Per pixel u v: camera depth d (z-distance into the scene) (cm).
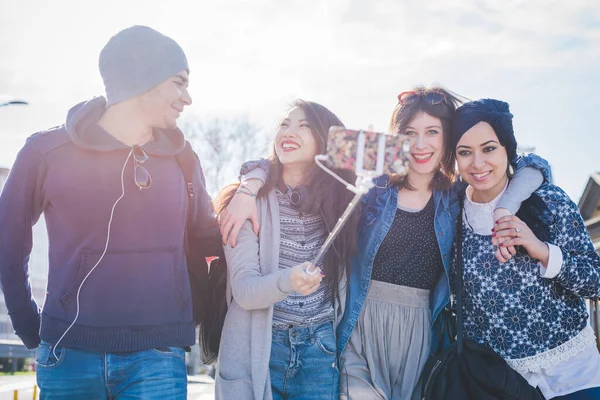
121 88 339
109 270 333
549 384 385
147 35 343
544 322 382
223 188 419
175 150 362
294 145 395
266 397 376
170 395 336
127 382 333
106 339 330
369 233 410
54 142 337
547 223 382
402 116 408
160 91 344
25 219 337
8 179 336
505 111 396
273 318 387
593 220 1775
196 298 404
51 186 335
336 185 404
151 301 338
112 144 340
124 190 338
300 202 395
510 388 370
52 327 332
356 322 408
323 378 390
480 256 392
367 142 294
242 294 367
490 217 395
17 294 344
